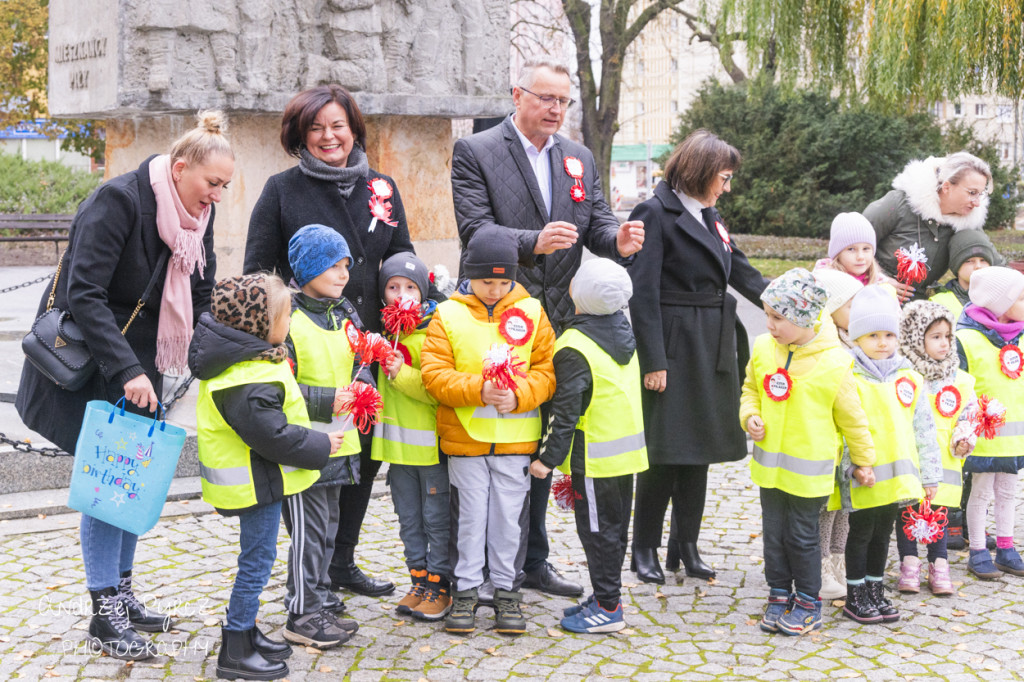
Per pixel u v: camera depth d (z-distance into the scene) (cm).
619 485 387
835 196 2369
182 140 352
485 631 389
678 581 452
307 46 663
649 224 434
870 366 407
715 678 349
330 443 338
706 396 437
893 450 401
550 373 383
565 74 417
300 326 358
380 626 392
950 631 397
